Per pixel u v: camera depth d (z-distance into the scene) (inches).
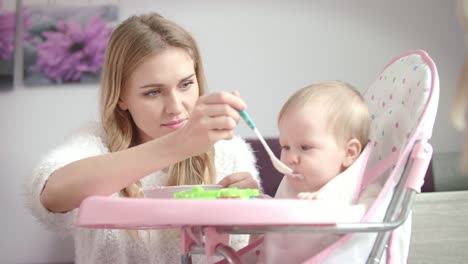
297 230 31.0
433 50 111.2
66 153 46.4
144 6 110.0
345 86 40.7
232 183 42.8
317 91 39.4
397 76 41.9
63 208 41.8
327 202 30.4
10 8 109.6
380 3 111.3
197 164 53.3
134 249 51.4
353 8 111.3
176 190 40.3
